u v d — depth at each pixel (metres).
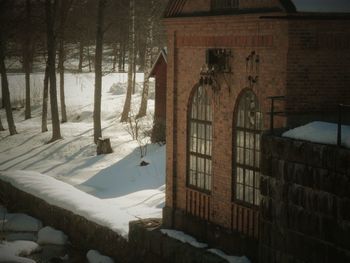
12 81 61.44
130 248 18.78
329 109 15.57
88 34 54.28
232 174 16.86
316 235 12.39
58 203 22.50
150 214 21.42
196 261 16.27
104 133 40.62
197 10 17.94
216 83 17.20
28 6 43.00
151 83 56.81
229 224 16.98
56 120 39.66
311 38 15.11
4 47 45.47
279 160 13.27
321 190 12.22
